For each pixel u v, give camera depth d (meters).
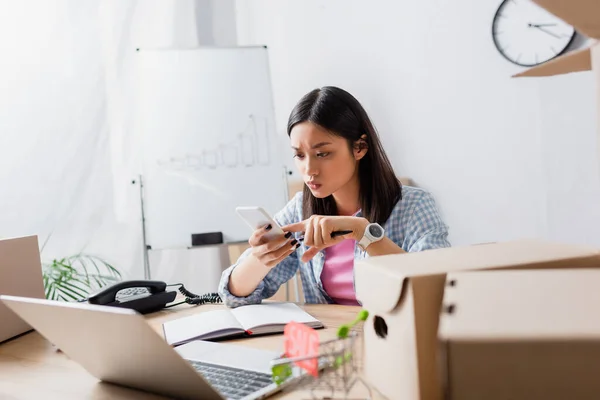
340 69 2.82
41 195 2.46
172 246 2.45
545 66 0.79
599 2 0.67
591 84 2.31
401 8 2.67
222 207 2.49
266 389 0.75
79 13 2.51
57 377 0.89
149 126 2.47
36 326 0.80
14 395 0.82
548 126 2.42
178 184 2.47
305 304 1.32
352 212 1.49
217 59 2.54
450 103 2.62
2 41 2.37
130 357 0.70
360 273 0.79
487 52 2.52
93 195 2.56
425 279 0.66
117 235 2.62
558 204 2.44
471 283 0.62
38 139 2.44
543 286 0.59
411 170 2.75
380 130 2.79
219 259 2.80
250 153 2.54
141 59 2.47
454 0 2.56
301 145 1.34
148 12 2.67
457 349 0.49
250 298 1.31
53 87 2.46
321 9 2.81
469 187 2.62
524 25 2.41
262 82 2.58
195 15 2.79
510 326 0.50
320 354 0.62
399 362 0.69
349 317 1.15
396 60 2.71
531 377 0.49
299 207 1.58
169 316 1.27
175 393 0.74
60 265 2.38
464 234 2.66
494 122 2.54
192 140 2.49
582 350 0.48
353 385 0.72
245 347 0.95
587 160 2.35
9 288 1.16
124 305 1.27
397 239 1.43
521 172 2.50
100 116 2.56
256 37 2.91
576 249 0.80
